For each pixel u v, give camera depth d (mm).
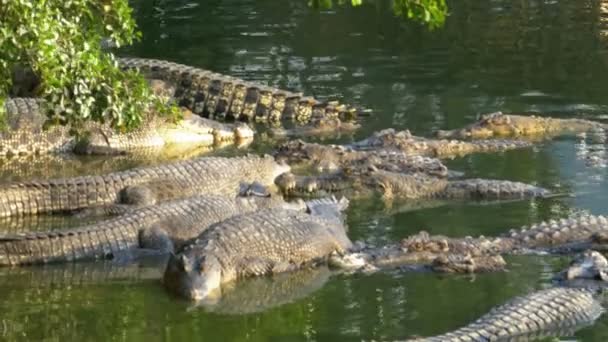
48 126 20719
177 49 41688
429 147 29828
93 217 25000
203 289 20141
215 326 18797
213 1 51062
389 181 26484
